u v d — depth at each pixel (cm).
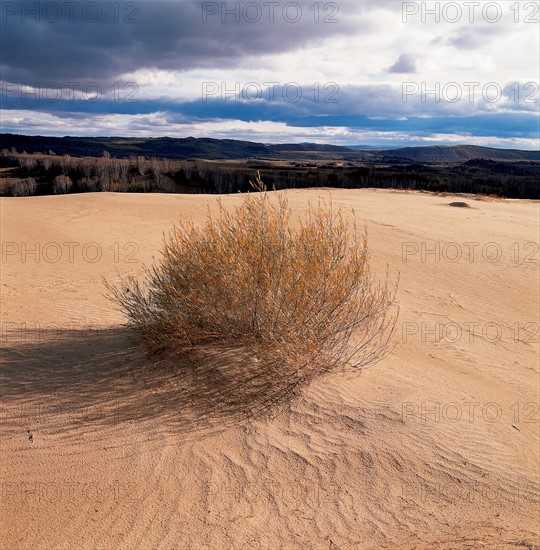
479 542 342
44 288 974
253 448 420
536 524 364
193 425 449
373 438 431
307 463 404
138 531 341
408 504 370
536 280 1290
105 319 759
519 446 455
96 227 1864
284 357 518
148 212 2244
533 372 708
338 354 555
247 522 350
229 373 518
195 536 338
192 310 542
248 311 526
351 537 341
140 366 548
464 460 418
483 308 1054
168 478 388
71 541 332
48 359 573
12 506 358
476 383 622
